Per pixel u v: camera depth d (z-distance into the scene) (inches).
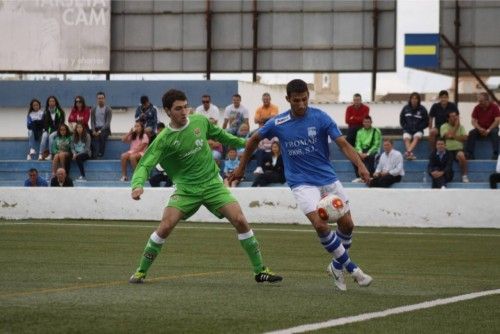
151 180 1969.7
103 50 2559.1
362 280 764.6
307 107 783.7
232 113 2078.0
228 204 809.5
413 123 2065.7
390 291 771.4
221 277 877.2
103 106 2219.5
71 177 2171.5
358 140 1991.9
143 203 1743.4
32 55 2573.8
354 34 2469.2
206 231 1482.5
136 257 1078.4
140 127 2117.4
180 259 1061.8
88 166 2169.0
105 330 565.9
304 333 557.6
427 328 583.8
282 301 699.4
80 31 2559.1
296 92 767.1
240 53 2518.5
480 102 2054.6
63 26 2564.0
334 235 764.0
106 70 2566.4
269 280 812.0
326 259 1074.1
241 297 721.0
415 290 779.4
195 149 805.9
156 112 2145.7
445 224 1612.9
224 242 1285.7
